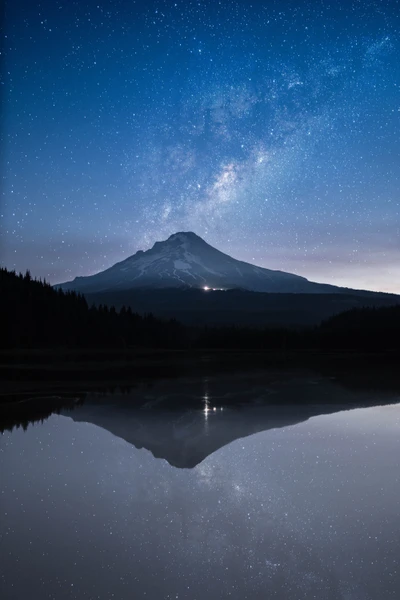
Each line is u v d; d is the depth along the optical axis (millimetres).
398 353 62969
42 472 12805
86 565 7984
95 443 15680
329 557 8266
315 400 23891
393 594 7180
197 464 13445
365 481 12016
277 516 9961
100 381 32125
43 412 20953
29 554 8367
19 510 10312
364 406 22266
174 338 83562
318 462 13562
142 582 7477
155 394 26031
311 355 60031
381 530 9297
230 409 21500
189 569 7848
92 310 81750
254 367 42969
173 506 10484
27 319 68188
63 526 9484
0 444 15617
